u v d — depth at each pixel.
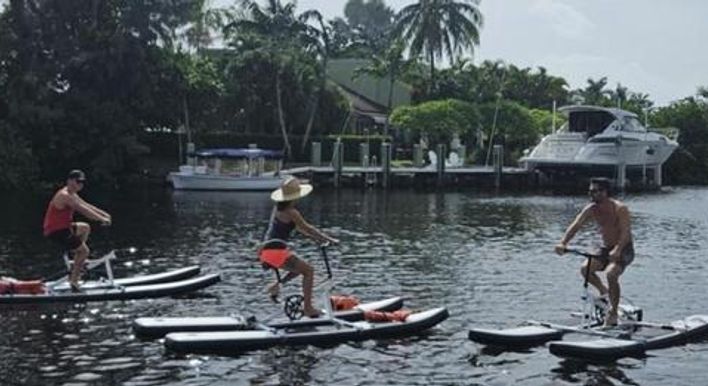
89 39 58.59
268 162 56.28
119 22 59.00
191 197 48.72
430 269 22.34
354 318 14.98
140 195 49.75
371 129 77.12
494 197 52.53
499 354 13.40
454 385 11.95
